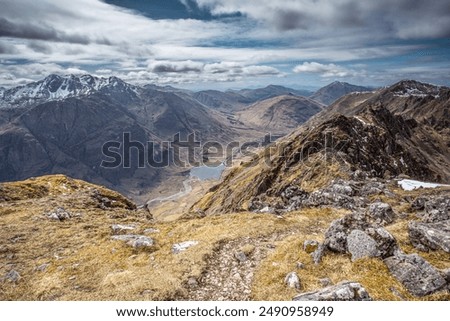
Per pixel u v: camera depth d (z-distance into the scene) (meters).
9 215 46.69
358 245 24.64
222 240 32.81
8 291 25.28
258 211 50.91
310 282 22.31
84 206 54.97
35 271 29.06
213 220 42.03
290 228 37.00
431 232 26.23
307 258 25.69
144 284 23.62
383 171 137.62
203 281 24.81
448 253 24.44
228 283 24.23
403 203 50.56
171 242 34.69
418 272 21.11
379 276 21.64
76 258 30.94
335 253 25.45
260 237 34.03
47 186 80.38
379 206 39.69
